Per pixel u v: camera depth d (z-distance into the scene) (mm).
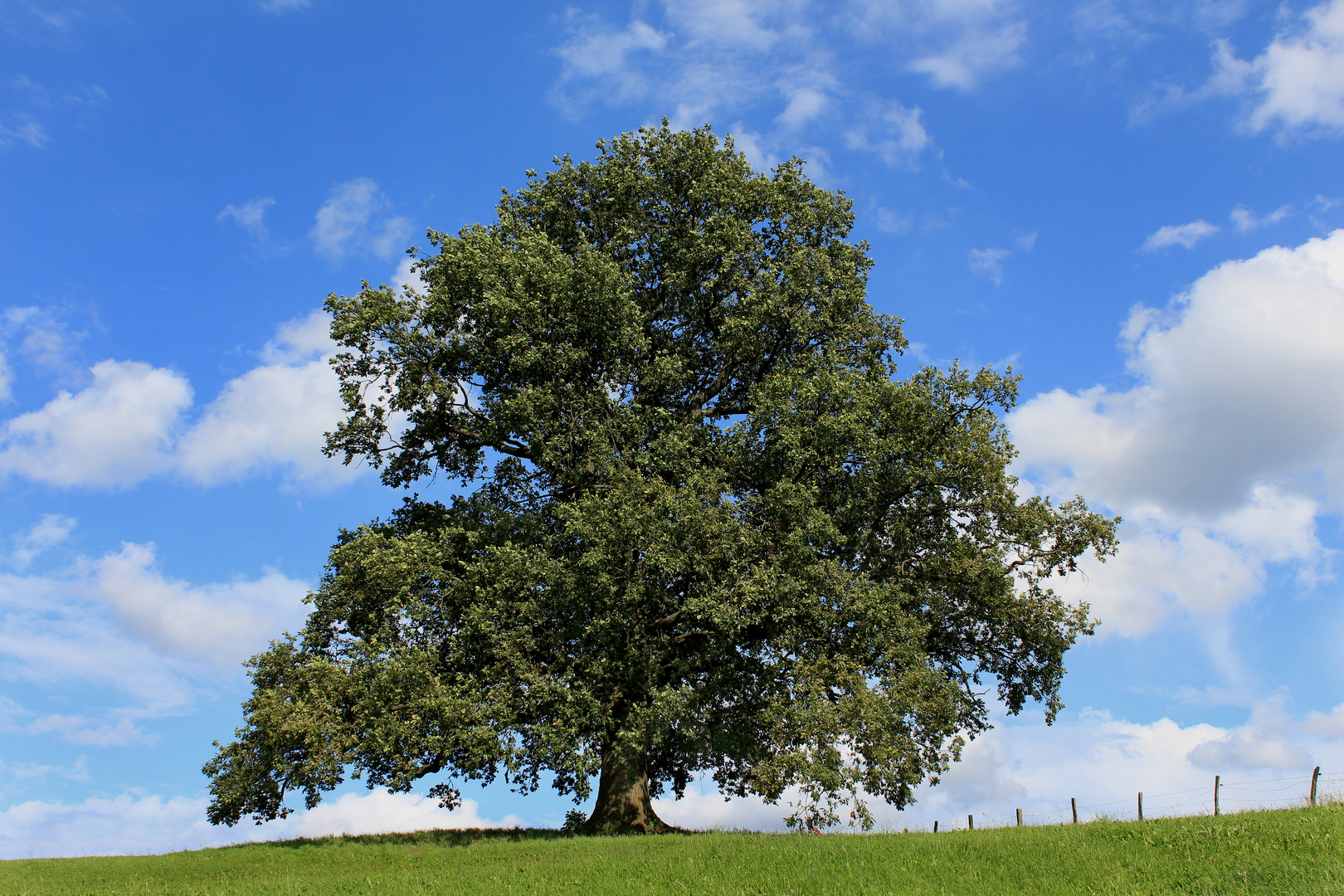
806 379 26906
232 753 23688
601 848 21391
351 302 27250
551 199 31109
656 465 26859
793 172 31766
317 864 21312
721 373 31047
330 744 22625
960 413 27000
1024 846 17984
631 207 30734
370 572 24641
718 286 29812
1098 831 19109
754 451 26188
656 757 30344
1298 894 14086
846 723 22094
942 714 23781
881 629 23969
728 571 24000
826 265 29453
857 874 16547
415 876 18766
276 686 24422
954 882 15773
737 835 22734
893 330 31141
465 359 27859
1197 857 16453
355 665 23891
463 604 25625
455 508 28781
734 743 26266
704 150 31047
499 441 29219
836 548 26594
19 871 21266
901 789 23875
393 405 27438
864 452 25578
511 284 27422
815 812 22812
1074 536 26812
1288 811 19891
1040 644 27547
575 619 24797
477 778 25734
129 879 20000
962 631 28297
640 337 28062
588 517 24766
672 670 26625
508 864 19844
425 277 28922
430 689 23344
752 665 24781
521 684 24484
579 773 23422
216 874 20438
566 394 27188
